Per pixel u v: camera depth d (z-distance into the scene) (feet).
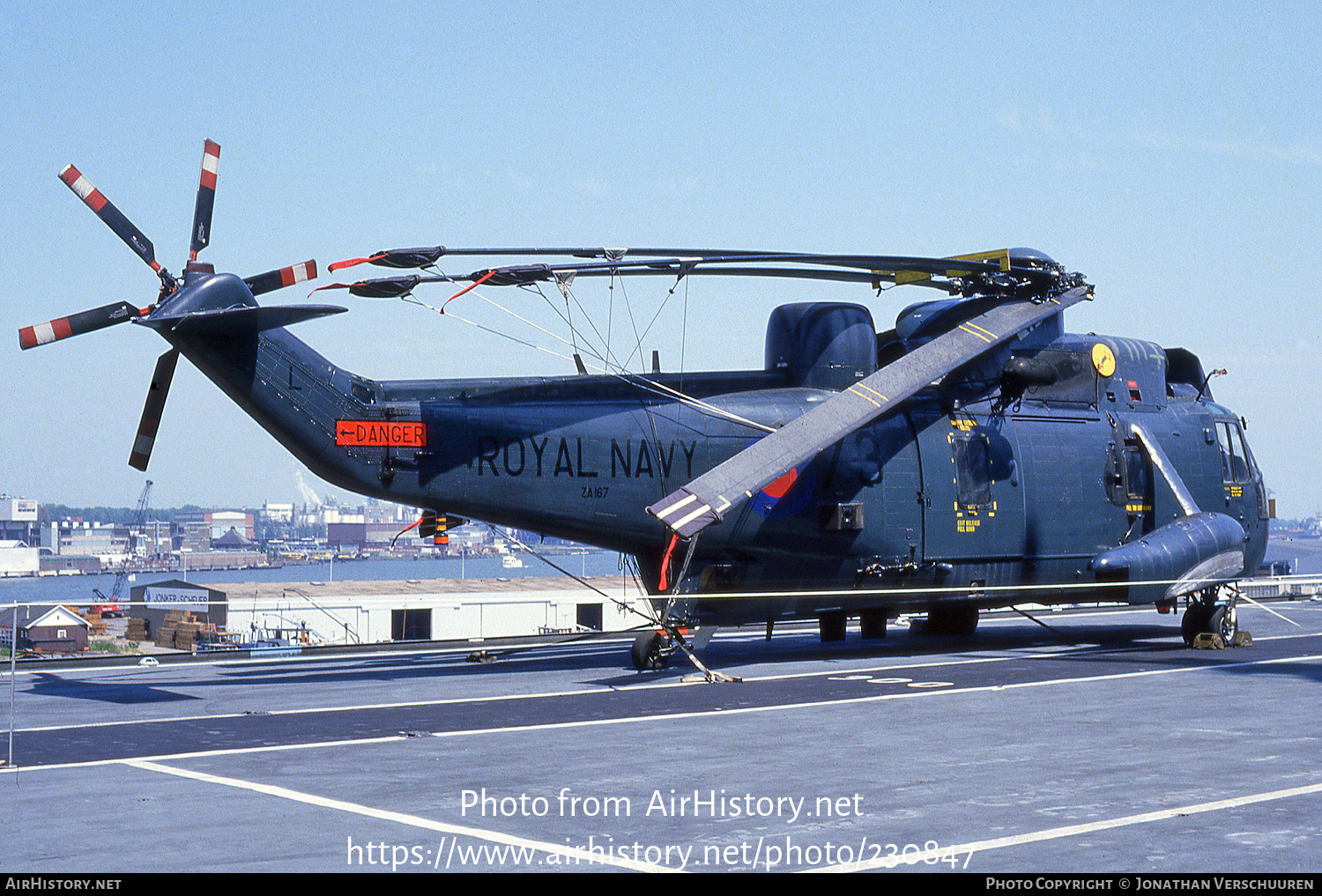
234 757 57.82
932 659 105.81
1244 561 131.34
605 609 253.85
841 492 105.70
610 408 99.76
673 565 102.53
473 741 62.28
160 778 52.60
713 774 52.85
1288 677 87.66
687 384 105.29
